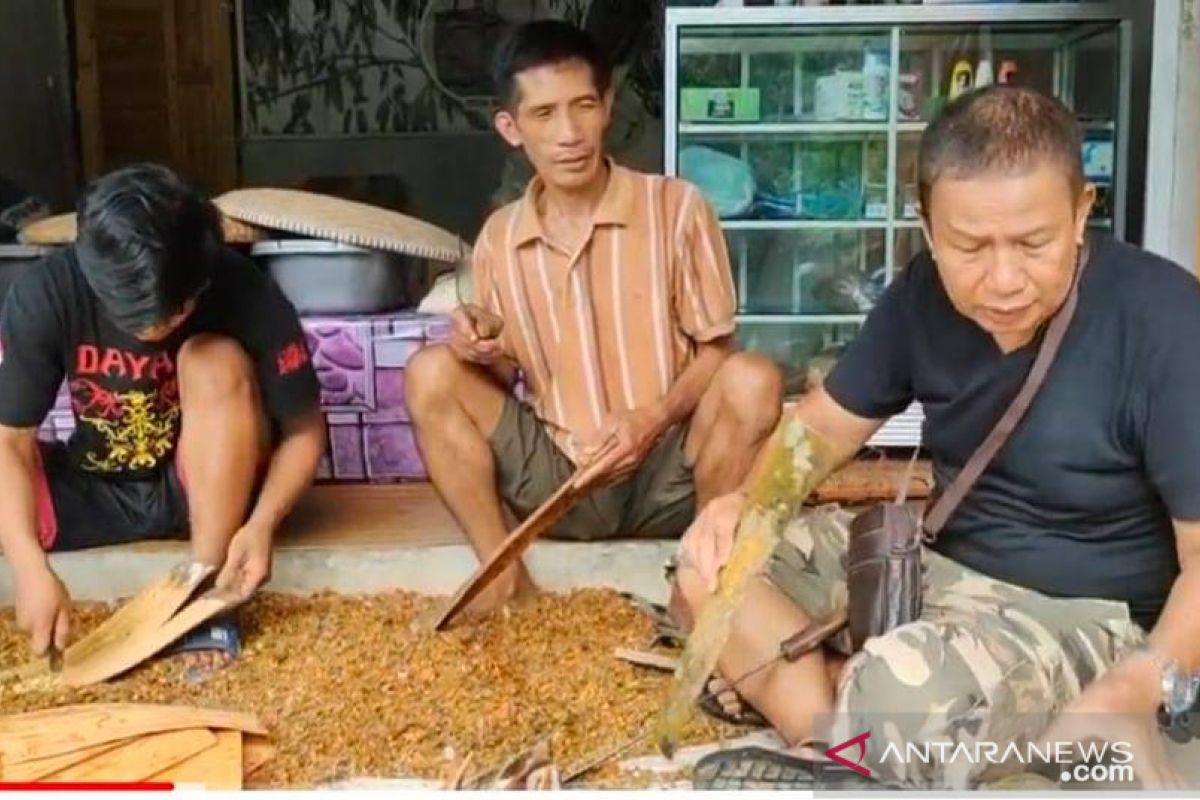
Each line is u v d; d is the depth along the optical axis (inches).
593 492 97.1
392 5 250.7
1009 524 72.1
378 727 80.4
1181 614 63.3
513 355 100.3
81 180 244.8
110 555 102.4
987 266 60.8
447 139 254.1
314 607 101.1
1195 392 63.1
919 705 65.6
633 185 99.0
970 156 59.5
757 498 78.0
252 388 93.1
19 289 91.1
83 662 88.6
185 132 249.3
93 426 98.1
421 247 128.5
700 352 99.1
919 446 97.7
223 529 92.7
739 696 80.7
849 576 74.3
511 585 99.6
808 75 144.6
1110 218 137.3
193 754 73.2
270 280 98.9
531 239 98.3
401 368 123.9
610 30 222.1
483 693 85.1
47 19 233.6
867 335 76.0
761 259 149.0
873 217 146.9
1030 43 142.7
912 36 142.7
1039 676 66.7
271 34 250.2
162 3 244.8
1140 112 135.8
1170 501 64.4
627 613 99.2
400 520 112.6
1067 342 65.8
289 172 253.3
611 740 79.2
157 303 84.0
